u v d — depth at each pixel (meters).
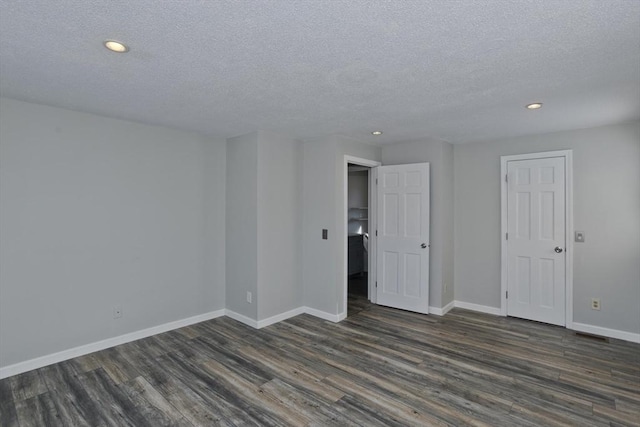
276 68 2.17
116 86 2.49
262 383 2.67
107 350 3.29
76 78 2.33
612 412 2.28
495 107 2.98
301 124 3.56
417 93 2.63
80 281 3.18
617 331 3.56
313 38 1.79
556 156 3.89
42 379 2.74
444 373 2.82
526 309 4.13
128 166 3.48
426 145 4.42
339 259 4.16
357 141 4.43
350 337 3.62
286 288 4.22
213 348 3.33
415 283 4.43
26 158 2.87
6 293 2.79
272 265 4.04
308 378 2.75
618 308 3.56
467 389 2.58
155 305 3.70
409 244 4.47
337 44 1.86
